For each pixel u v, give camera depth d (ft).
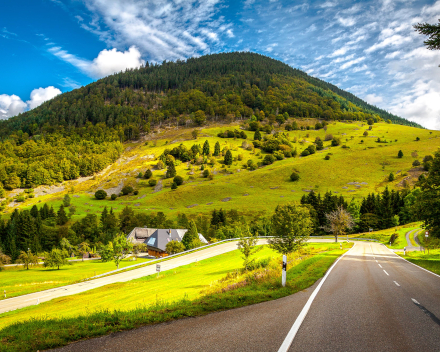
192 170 590.14
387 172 480.64
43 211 370.73
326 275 50.65
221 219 337.11
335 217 216.54
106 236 309.83
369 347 16.42
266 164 604.90
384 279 48.52
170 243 214.07
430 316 24.45
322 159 573.33
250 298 29.53
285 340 17.06
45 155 655.76
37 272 177.37
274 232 97.30
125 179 563.89
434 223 85.87
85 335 17.81
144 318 21.18
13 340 17.20
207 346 15.87
